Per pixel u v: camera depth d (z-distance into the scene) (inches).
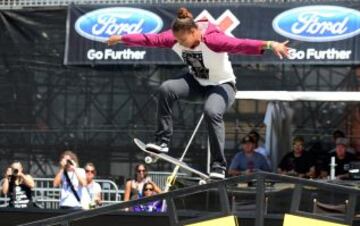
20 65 773.3
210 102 390.6
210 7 718.5
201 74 398.9
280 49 371.9
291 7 706.8
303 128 791.7
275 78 784.3
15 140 776.9
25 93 776.3
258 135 693.9
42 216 523.8
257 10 710.5
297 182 369.7
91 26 739.4
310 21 701.9
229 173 665.0
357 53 693.3
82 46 740.7
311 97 657.0
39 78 775.1
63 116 777.6
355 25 694.5
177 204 492.7
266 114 711.1
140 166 661.3
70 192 647.1
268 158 701.3
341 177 604.4
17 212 527.2
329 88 778.2
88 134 778.2
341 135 695.7
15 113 776.3
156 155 401.4
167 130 401.7
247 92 663.8
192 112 770.8
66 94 777.6
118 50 733.3
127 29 732.0
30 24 770.2
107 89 778.2
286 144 720.3
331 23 698.2
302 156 674.2
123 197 697.0
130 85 778.2
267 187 482.3
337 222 369.4
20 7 773.3
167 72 774.5
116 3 743.7
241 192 480.1
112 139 776.3
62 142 776.9
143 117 775.1
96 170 775.7
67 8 753.6
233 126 797.9
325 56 698.2
